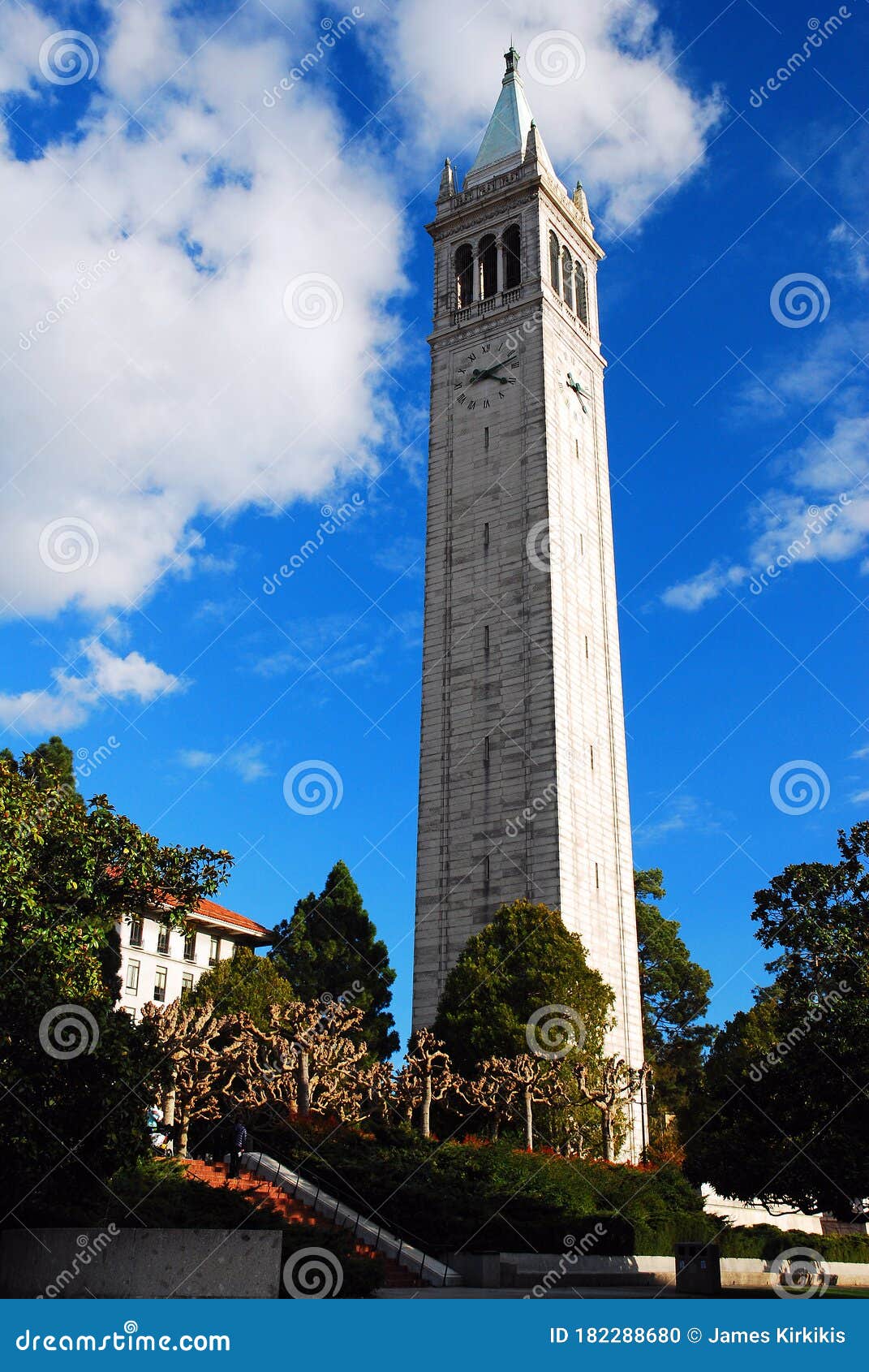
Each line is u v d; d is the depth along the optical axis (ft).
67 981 99.55
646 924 303.07
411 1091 161.99
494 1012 185.47
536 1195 138.51
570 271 295.48
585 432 277.85
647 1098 229.25
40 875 109.40
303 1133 139.64
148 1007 139.44
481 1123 178.70
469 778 237.86
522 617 243.81
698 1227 151.64
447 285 290.97
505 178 291.38
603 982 197.16
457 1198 127.95
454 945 226.58
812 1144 120.16
